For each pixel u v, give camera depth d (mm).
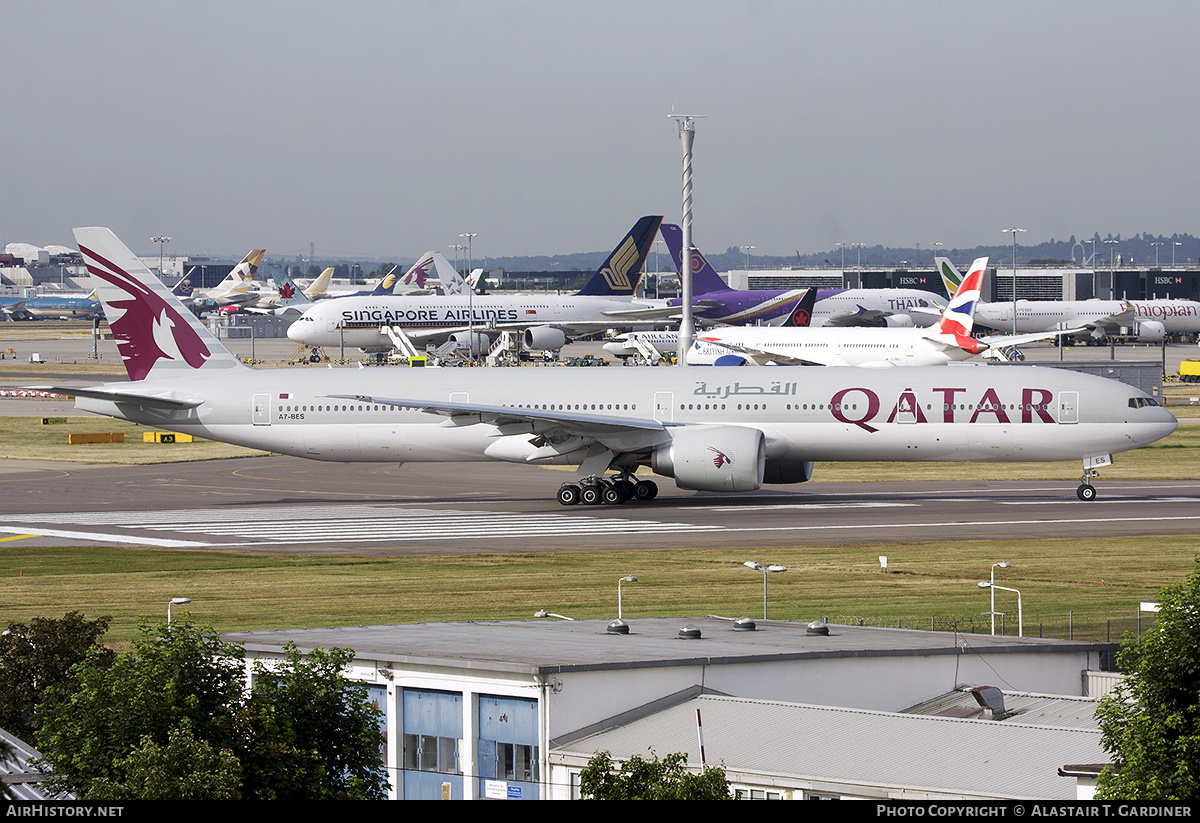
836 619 146000
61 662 111250
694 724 88625
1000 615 146125
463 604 159250
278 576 179875
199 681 79625
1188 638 74688
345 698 83938
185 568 186625
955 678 105812
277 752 75375
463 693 91188
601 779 75688
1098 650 113688
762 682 97250
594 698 89438
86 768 76562
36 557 196250
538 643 102625
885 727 87562
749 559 189375
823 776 79438
